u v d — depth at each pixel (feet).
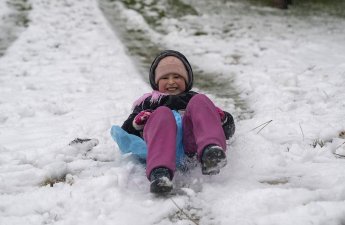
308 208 6.72
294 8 29.99
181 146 8.54
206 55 20.72
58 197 7.85
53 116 13.20
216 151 7.23
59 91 15.55
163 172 7.32
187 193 7.52
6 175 8.96
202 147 7.47
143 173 8.52
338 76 15.60
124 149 9.06
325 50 19.99
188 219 6.84
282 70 17.15
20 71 17.92
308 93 14.14
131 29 25.64
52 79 16.98
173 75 9.75
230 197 7.29
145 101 9.61
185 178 8.21
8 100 14.60
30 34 22.84
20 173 8.99
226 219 6.72
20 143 10.93
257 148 9.41
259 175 8.25
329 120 11.37
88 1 29.60
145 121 8.64
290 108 12.82
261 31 24.20
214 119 7.98
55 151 10.07
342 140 9.89
